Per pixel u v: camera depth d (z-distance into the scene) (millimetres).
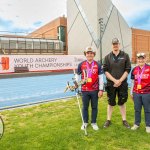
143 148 4738
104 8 45594
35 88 15148
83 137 5395
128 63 5914
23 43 44062
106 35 45938
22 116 7441
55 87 15398
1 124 4848
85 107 6133
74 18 49250
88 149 4754
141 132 5676
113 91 6090
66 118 7008
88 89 5988
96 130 5871
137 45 63812
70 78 21125
